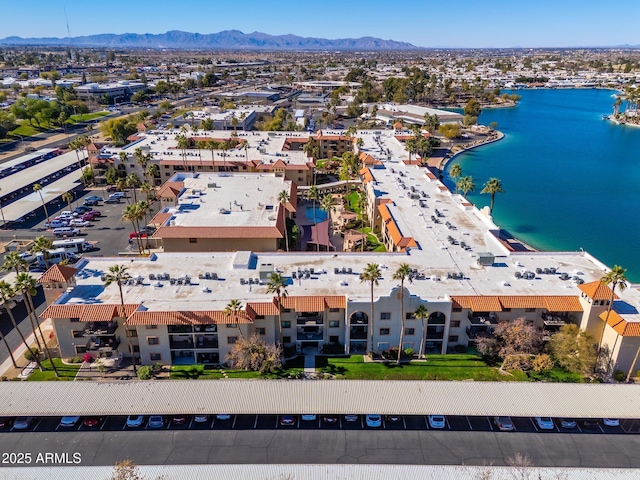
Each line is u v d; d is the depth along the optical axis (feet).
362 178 479.00
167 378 229.25
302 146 629.92
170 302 242.58
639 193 558.56
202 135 628.69
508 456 187.32
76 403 196.75
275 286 233.76
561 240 426.10
